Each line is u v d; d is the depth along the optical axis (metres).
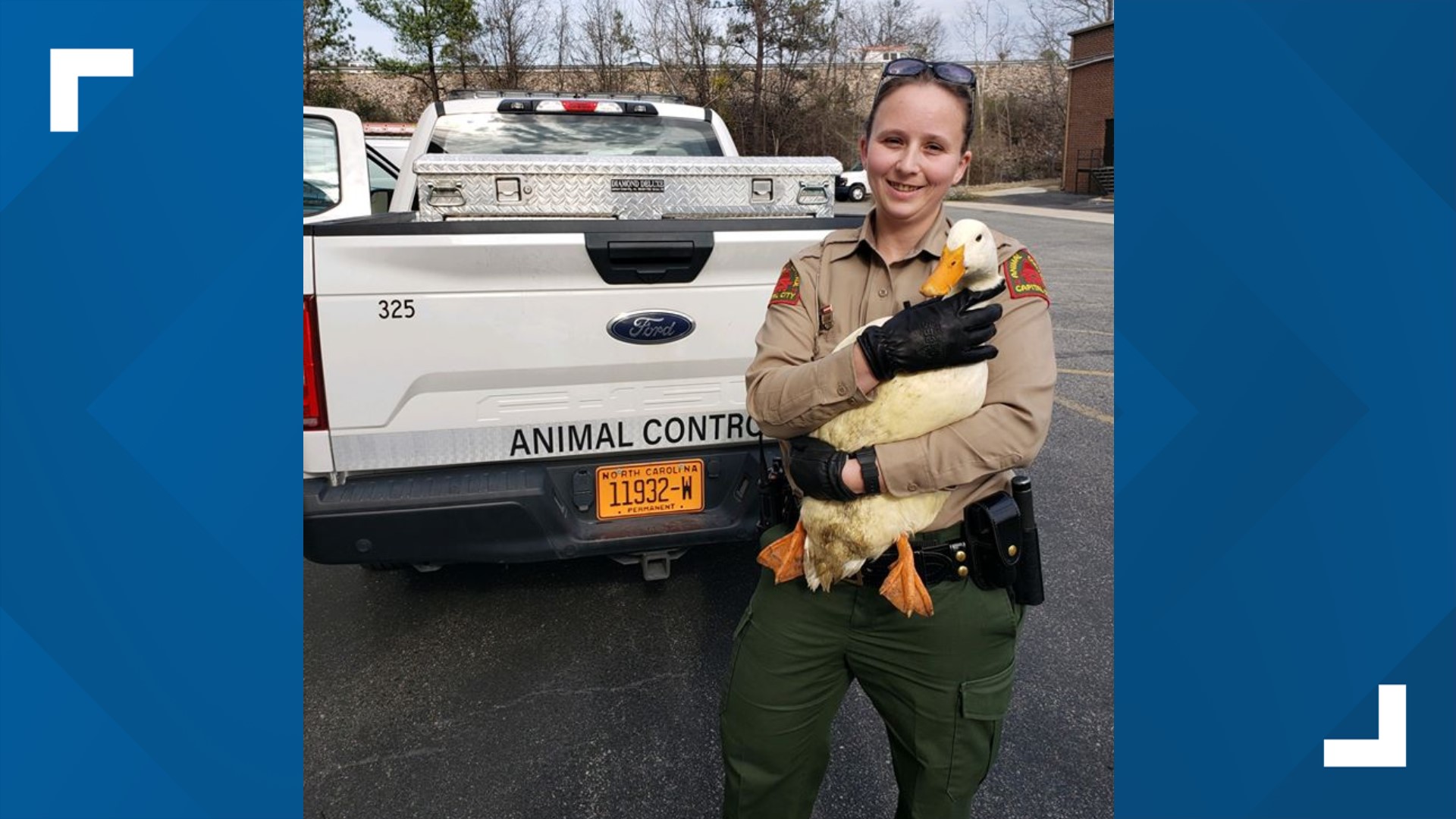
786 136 36.34
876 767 2.40
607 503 2.74
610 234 2.53
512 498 2.55
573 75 34.38
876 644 1.53
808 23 34.94
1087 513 3.98
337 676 2.79
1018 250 1.44
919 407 1.31
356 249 2.39
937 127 1.35
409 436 2.54
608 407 2.68
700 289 2.66
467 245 2.44
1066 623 3.06
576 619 3.15
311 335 2.43
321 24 24.72
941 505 1.42
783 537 1.57
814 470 1.38
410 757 2.41
